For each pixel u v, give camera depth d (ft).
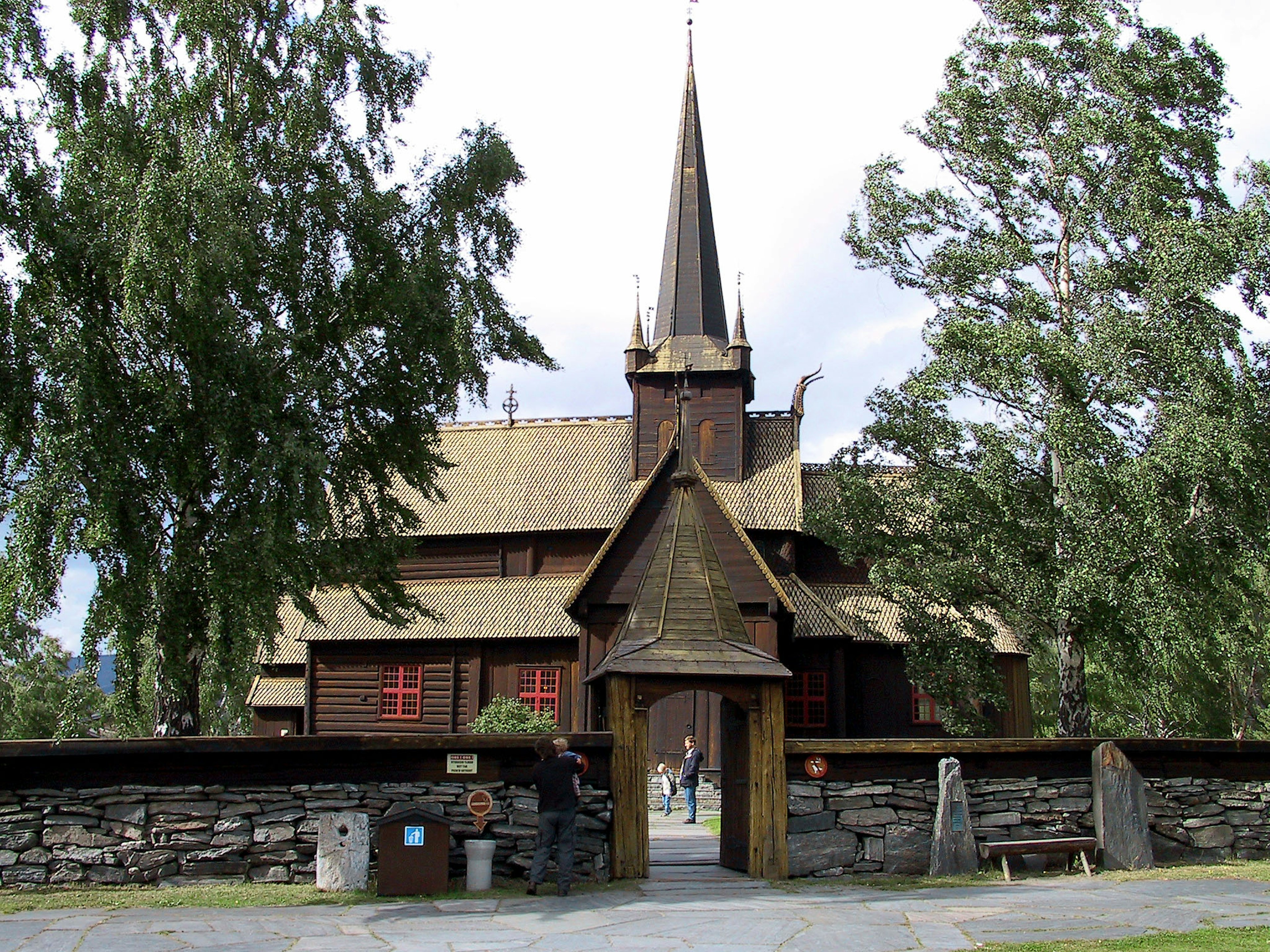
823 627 115.85
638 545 111.45
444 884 41.68
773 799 46.42
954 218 84.53
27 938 32.89
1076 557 70.28
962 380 76.13
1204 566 68.95
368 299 58.70
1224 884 43.55
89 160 53.16
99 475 49.03
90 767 43.42
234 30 58.44
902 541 81.82
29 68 55.67
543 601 125.70
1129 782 48.98
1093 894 41.16
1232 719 129.90
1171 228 70.64
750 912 37.29
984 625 81.05
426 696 124.67
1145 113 77.25
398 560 66.54
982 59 84.84
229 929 34.19
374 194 59.47
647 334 143.54
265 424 51.49
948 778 47.47
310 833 43.83
